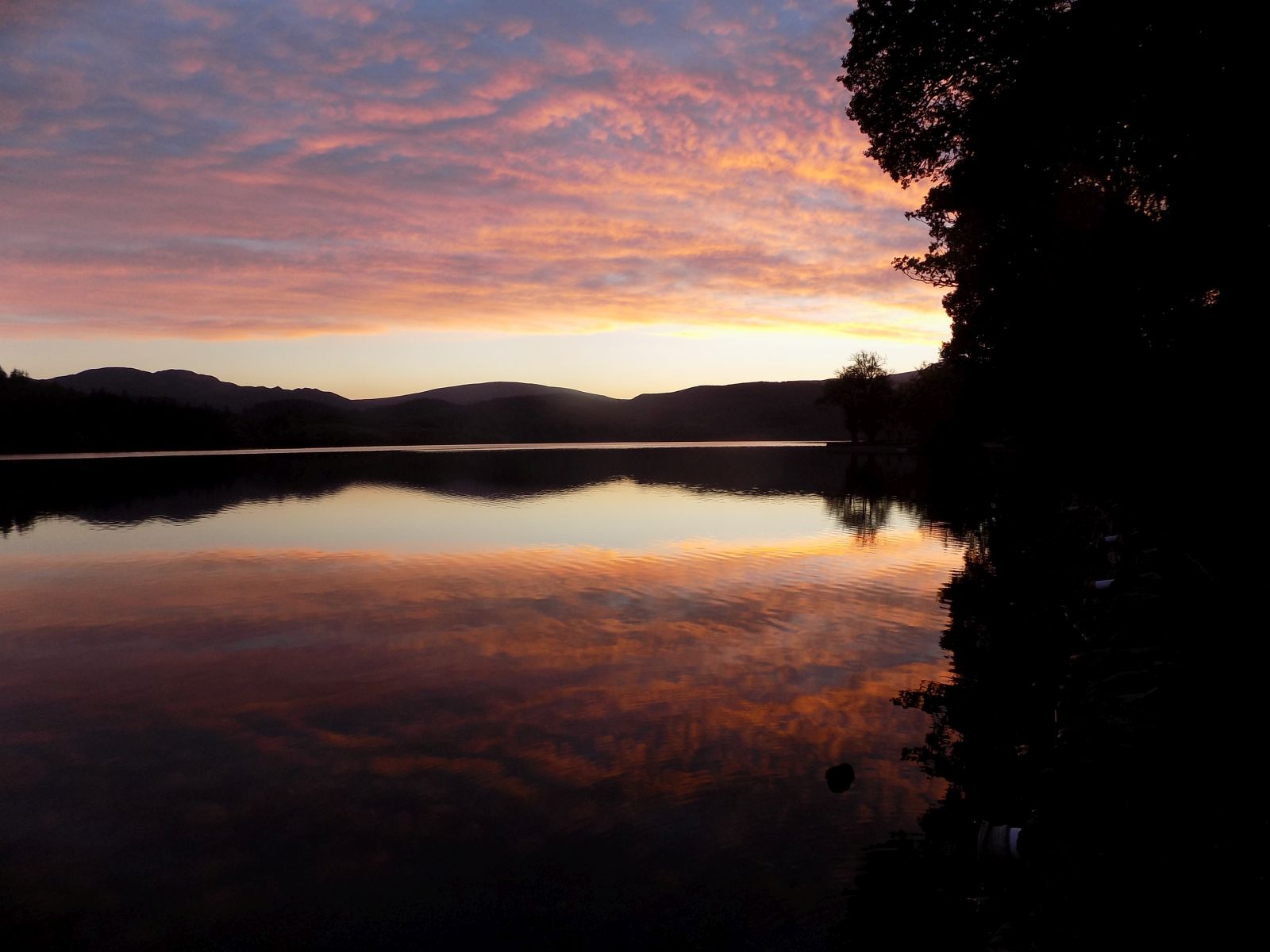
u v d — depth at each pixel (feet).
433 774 19.43
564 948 13.07
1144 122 34.53
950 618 33.55
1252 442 32.07
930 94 47.57
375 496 96.07
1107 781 13.91
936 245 78.13
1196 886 10.62
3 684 26.66
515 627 33.06
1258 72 28.55
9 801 18.38
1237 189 31.35
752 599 37.93
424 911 14.19
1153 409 39.45
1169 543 27.35
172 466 162.61
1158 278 38.19
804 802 17.58
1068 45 34.65
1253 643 17.58
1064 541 46.98
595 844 16.15
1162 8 30.42
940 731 21.34
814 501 87.25
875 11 45.24
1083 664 20.74
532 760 20.10
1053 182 44.83
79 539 61.67
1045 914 11.50
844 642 30.22
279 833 16.83
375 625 33.71
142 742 21.62
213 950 13.26
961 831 16.08
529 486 109.81
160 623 34.63
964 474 126.82
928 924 13.12
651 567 46.73
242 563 49.73
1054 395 49.88
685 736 21.42
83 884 15.17
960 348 77.15
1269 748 13.55
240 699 24.88
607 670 27.14
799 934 13.10
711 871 15.08
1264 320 31.94
